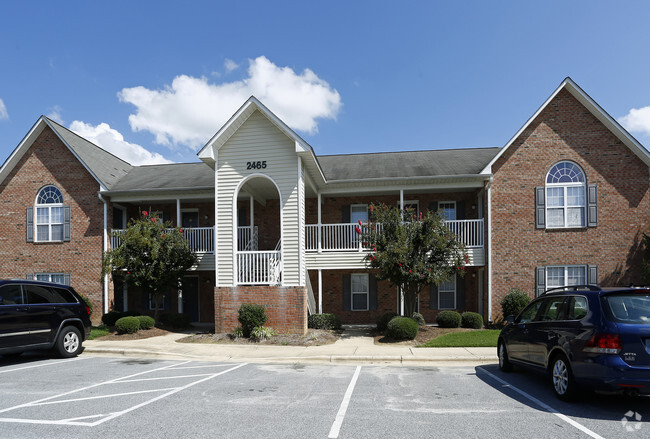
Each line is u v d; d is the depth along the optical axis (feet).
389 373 28.78
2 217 60.34
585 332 20.06
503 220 52.54
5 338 30.81
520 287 51.78
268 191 56.95
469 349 36.86
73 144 60.75
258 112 47.29
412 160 62.75
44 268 58.90
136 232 49.39
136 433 16.85
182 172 66.59
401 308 52.44
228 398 22.15
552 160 52.54
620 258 50.85
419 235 44.42
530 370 25.22
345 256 53.78
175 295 63.10
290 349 38.32
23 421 18.38
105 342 43.16
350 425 17.80
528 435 16.62
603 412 19.57
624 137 50.88
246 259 46.91
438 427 17.52
